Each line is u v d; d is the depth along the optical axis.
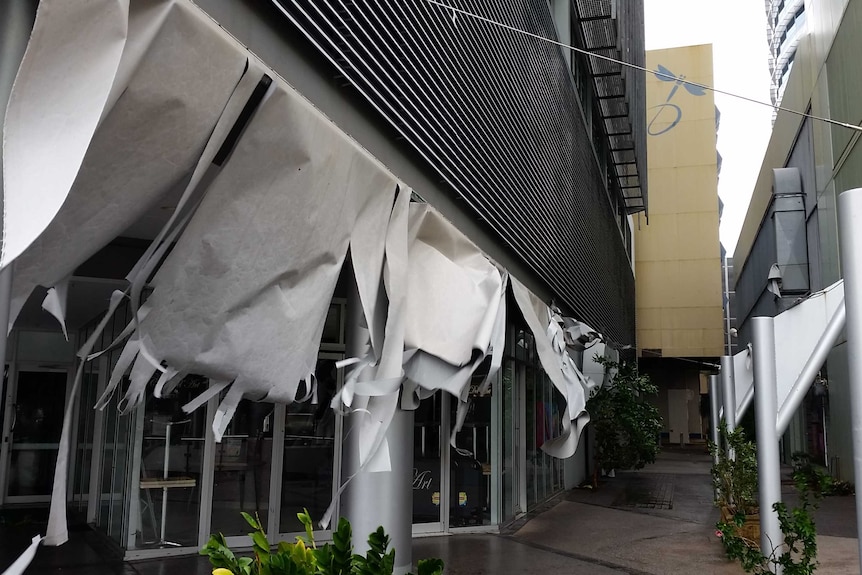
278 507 7.72
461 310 4.52
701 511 12.43
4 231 1.77
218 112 2.48
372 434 3.67
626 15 15.52
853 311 3.19
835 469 16.81
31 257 2.20
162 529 7.09
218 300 2.64
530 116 9.02
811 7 18.62
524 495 11.25
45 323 9.14
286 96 2.72
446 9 5.72
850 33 14.09
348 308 4.77
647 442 15.80
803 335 5.77
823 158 17.12
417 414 9.41
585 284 13.84
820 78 17.38
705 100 34.28
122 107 2.20
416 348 4.20
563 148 11.66
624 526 10.65
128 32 2.13
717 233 33.38
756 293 29.36
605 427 15.91
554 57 11.09
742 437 8.34
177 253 2.52
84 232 2.28
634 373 16.62
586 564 7.97
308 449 8.02
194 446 7.31
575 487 16.16
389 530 4.95
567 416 6.61
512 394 10.74
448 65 5.79
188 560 6.90
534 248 9.05
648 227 34.19
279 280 2.92
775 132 25.42
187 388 7.31
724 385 8.30
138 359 2.44
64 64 1.93
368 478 4.95
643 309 33.78
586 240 14.09
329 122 3.12
